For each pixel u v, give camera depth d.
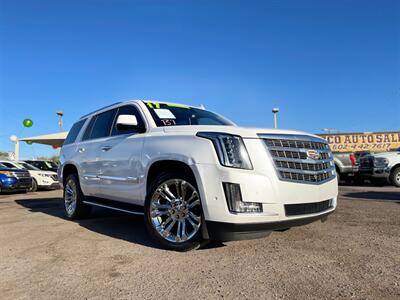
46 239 4.50
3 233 4.93
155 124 4.58
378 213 6.08
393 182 12.86
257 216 3.39
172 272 3.14
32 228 5.29
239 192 3.39
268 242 4.12
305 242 4.10
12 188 13.03
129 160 4.64
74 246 4.12
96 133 5.91
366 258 3.47
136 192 4.52
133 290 2.76
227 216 3.37
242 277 2.98
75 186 6.17
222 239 3.48
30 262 3.51
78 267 3.33
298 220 3.67
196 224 3.71
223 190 3.43
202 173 3.57
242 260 3.45
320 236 4.39
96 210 7.40
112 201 5.20
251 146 3.54
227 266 3.28
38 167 17.97
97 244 4.20
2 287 2.87
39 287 2.86
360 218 5.60
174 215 3.88
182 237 3.77
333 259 3.45
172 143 3.99
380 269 3.14
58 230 5.10
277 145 3.64
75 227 5.34
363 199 8.30
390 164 12.83
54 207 8.30
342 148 24.75
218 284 2.84
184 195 3.84
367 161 13.38
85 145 6.01
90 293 2.72
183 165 3.86
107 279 3.00
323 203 4.05
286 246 3.93
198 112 5.37
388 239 4.22
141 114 4.80
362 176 13.77
